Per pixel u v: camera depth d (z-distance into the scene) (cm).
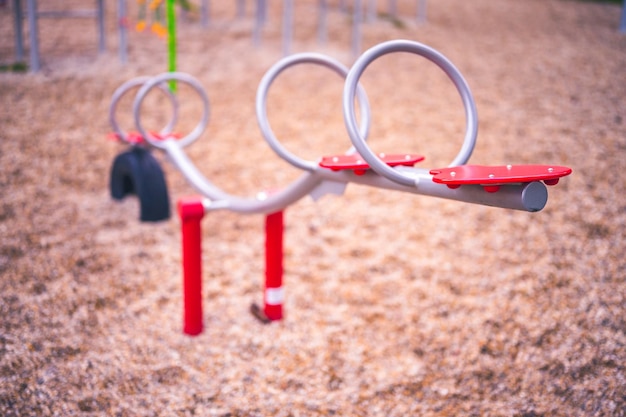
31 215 280
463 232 273
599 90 437
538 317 215
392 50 138
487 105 412
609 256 246
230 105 416
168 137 258
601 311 215
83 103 407
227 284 241
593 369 189
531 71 484
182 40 562
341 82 469
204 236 276
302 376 192
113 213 290
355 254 261
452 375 192
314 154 348
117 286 235
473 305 225
